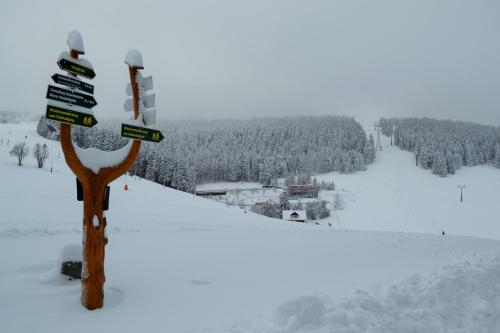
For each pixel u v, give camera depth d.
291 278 6.69
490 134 166.25
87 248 4.64
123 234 12.14
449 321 4.95
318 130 174.38
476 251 11.80
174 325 4.26
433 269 7.25
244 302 5.19
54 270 5.91
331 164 134.38
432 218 73.31
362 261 8.77
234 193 97.69
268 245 10.95
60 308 4.58
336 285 6.24
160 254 8.64
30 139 89.75
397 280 6.39
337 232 16.20
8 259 7.05
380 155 161.50
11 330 3.90
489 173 123.19
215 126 199.62
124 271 6.71
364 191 102.88
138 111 5.12
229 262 7.96
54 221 14.27
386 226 67.69
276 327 4.11
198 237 12.34
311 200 88.69
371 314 4.63
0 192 25.34
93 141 82.75
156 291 5.55
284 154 139.88
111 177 4.82
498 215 74.44
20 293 5.02
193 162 116.12
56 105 4.27
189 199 50.28
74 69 4.52
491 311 5.39
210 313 4.70
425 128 186.62
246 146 151.75
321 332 4.05
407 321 4.71
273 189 103.25
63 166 60.34
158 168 88.56
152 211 25.78
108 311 4.61
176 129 183.25
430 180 115.88
